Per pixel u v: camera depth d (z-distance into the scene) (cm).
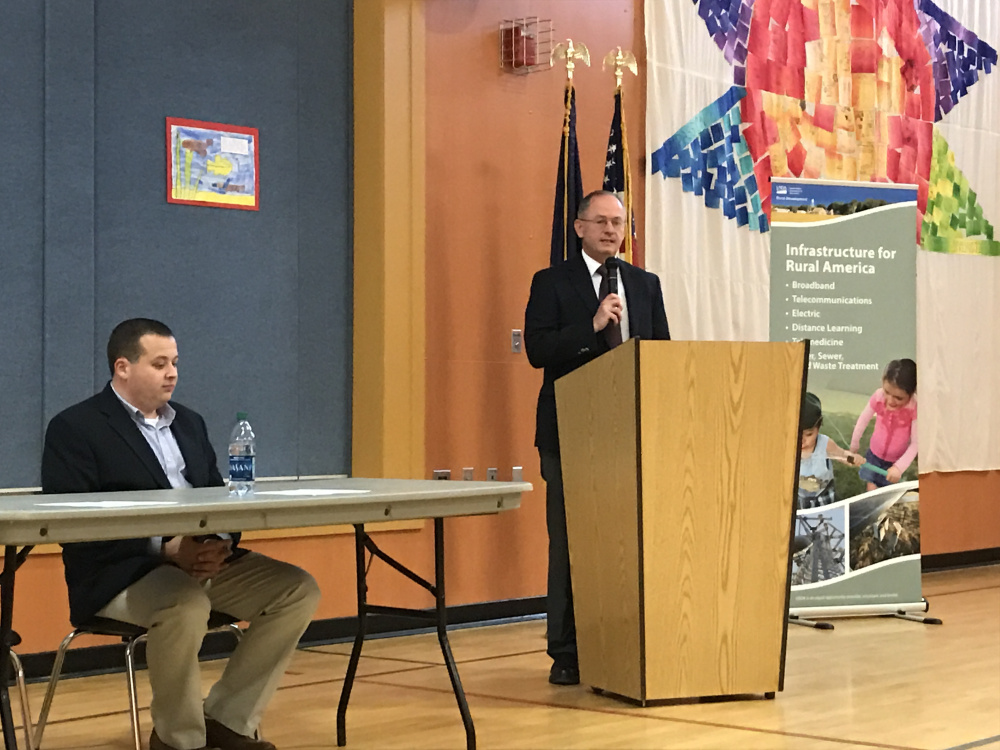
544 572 594
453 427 564
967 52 780
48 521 225
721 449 363
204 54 498
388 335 537
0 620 242
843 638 514
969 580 737
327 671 446
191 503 245
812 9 702
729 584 368
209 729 315
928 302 766
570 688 406
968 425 793
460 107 568
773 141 680
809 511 567
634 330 401
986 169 793
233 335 505
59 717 371
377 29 539
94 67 466
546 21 598
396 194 541
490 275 578
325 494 273
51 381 450
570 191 554
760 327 671
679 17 641
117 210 473
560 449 406
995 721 343
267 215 517
